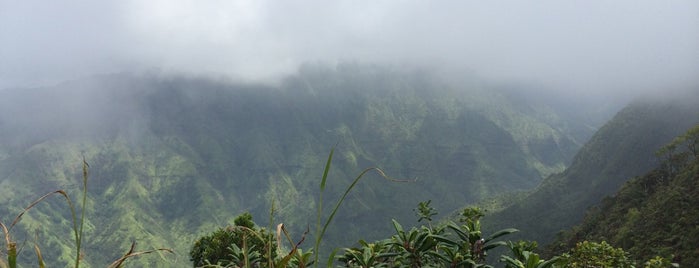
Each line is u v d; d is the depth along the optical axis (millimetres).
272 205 2258
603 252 24094
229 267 4262
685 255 77938
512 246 5289
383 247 5637
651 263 22047
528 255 5070
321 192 2133
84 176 1970
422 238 5359
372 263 5184
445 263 5312
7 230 1897
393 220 5727
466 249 5262
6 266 1853
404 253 5309
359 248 5609
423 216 7969
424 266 5168
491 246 5340
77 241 1858
